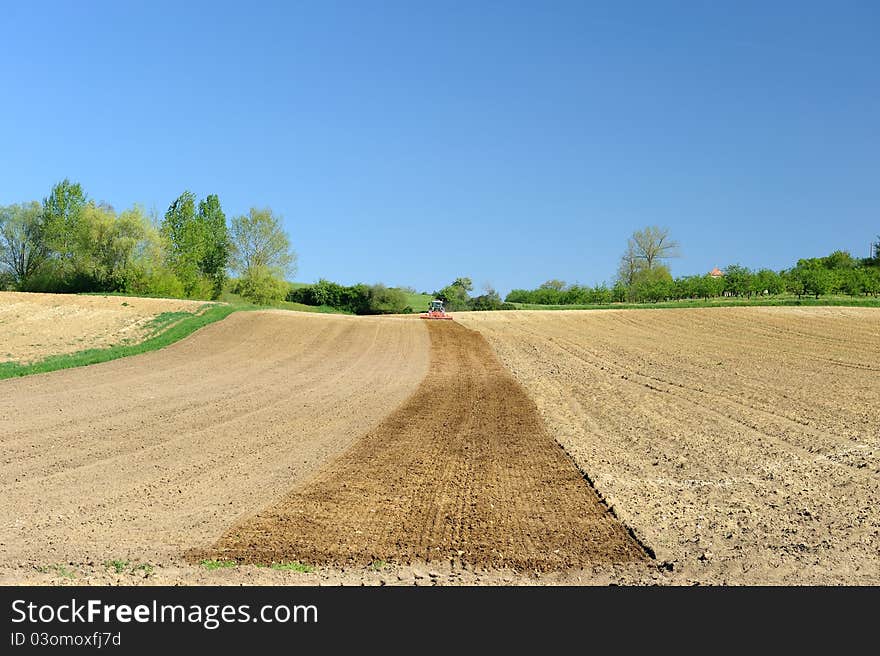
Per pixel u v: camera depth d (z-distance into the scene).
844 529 9.30
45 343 33.81
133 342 35.38
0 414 17.69
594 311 58.50
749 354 33.84
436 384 25.98
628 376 27.88
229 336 39.19
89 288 65.06
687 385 24.80
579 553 8.36
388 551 8.26
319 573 7.61
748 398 21.52
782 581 7.64
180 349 34.69
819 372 27.42
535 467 12.91
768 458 13.59
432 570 7.75
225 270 74.75
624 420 18.16
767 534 9.09
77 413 18.06
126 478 11.57
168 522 9.20
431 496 10.73
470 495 10.83
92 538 8.54
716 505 10.44
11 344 33.16
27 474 11.77
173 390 22.92
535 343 40.84
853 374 26.69
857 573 7.85
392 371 29.97
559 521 9.58
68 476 11.66
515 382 26.56
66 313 42.00
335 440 15.20
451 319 54.19
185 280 69.25
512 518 9.67
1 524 9.05
